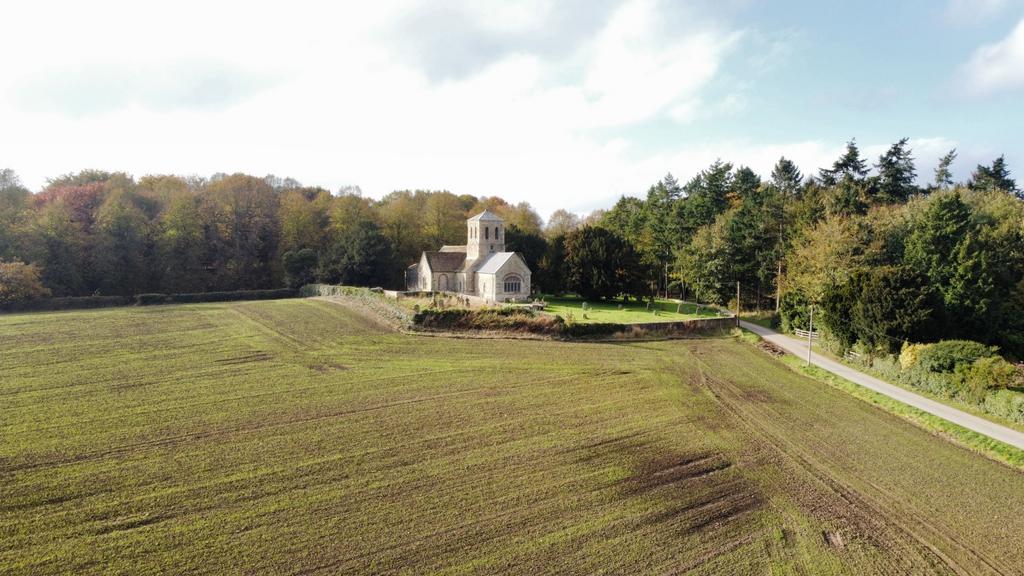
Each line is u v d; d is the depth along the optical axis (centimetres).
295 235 9244
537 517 1730
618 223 11025
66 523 1638
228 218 8962
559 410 2848
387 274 8444
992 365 2928
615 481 2008
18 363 3572
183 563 1451
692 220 9431
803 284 5431
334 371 3575
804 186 9388
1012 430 2573
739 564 1498
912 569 1506
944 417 2764
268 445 2288
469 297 6053
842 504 1877
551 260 8106
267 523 1662
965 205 4934
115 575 1395
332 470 2052
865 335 4034
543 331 4828
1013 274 4978
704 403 3023
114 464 2066
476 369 3688
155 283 7831
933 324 3788
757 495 1925
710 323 5419
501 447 2316
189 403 2836
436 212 10256
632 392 3216
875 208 6712
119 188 8481
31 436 2323
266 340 4534
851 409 2983
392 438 2398
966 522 1775
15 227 6719
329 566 1454
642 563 1494
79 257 7138
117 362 3672
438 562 1480
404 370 3628
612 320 5569
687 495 1911
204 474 1995
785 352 4541
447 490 1903
